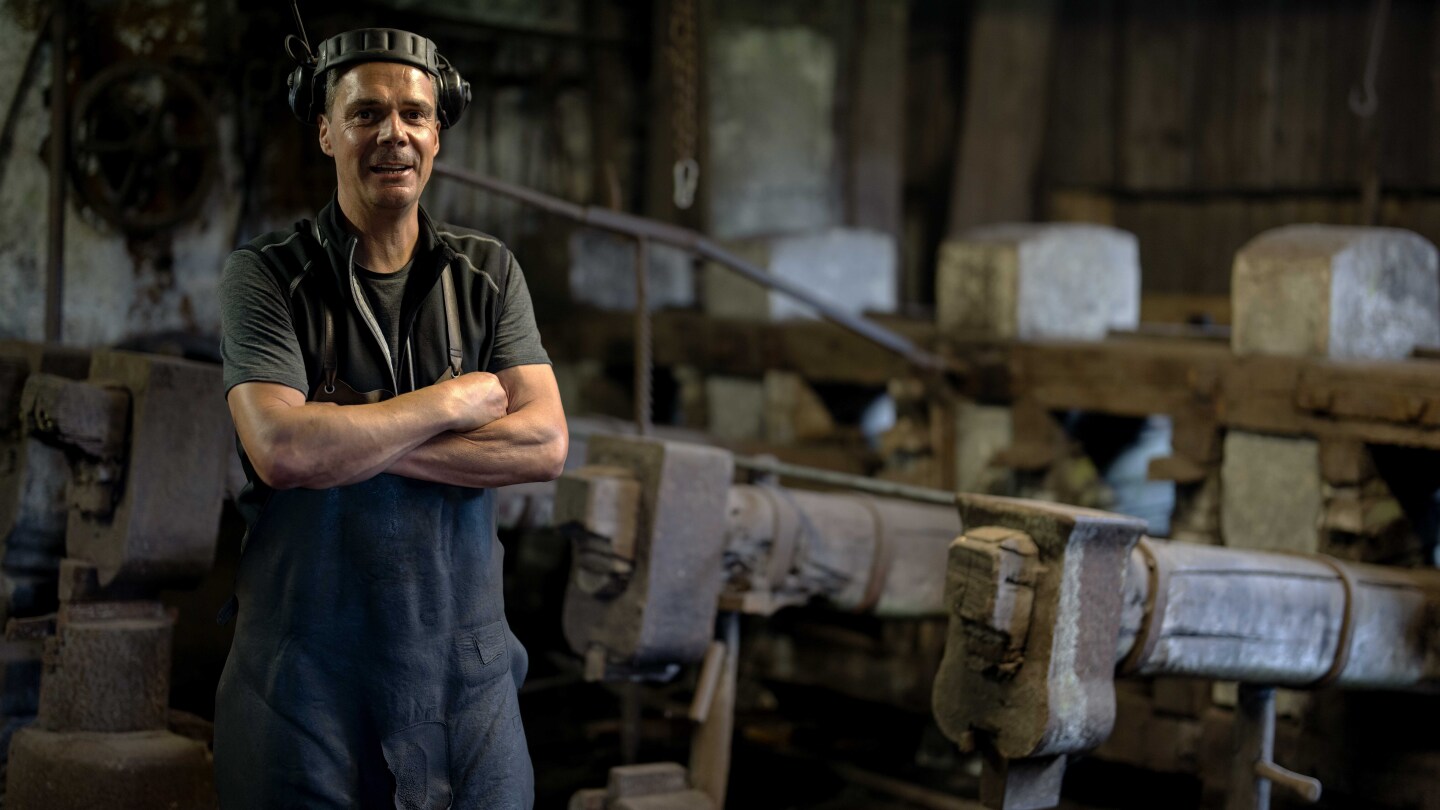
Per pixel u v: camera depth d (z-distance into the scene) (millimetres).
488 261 2768
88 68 5938
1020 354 6086
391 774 2602
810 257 7617
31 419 3791
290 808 2559
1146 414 5520
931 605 4816
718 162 8258
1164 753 5043
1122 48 9781
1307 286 5105
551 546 6949
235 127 6457
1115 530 3221
